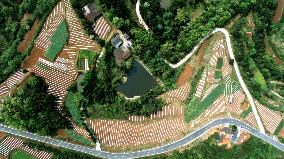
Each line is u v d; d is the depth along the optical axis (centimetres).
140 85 16875
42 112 15938
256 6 18150
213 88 17125
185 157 16250
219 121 16875
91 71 16475
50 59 16600
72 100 16350
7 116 16000
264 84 17488
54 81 16450
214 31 17600
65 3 16938
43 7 16938
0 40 17100
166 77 16862
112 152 16212
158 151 16350
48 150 16125
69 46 16700
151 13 17125
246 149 16675
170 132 16538
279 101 17550
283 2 18700
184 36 17262
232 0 17888
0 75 16425
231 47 17488
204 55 17362
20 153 16150
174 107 16788
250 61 17600
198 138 16600
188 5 17862
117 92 16762
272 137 17038
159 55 16912
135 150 16288
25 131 16188
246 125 16988
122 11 17112
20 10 17225
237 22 17875
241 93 17250
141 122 16538
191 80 17088
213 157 16362
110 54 16775
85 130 16238
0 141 16162
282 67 18188
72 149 16188
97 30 16900
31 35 16875
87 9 16950
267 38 18350
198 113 16838
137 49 16850
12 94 16138
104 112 16462
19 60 16500
